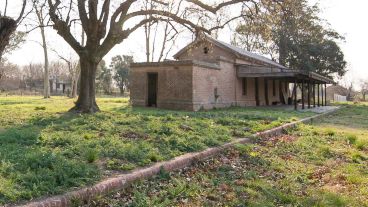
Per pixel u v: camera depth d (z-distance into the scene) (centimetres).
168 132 942
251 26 1878
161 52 3712
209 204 501
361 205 524
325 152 918
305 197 550
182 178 606
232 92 2694
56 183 466
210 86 2355
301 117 1859
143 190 523
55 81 7519
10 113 1418
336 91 7919
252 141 1022
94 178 505
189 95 2144
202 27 1878
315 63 5025
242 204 507
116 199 482
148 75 2352
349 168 746
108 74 7025
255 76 2702
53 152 610
